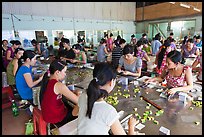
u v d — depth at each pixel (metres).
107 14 9.57
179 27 9.10
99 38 9.47
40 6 7.37
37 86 2.38
